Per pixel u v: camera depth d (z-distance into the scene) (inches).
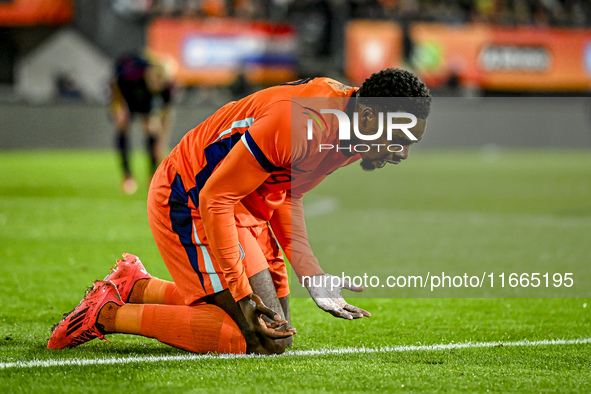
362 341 448.8
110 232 919.7
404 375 362.9
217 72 2620.6
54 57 2618.1
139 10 2662.4
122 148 1382.9
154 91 1354.6
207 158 386.0
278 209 428.8
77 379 352.2
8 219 1022.4
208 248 391.9
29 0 2605.8
